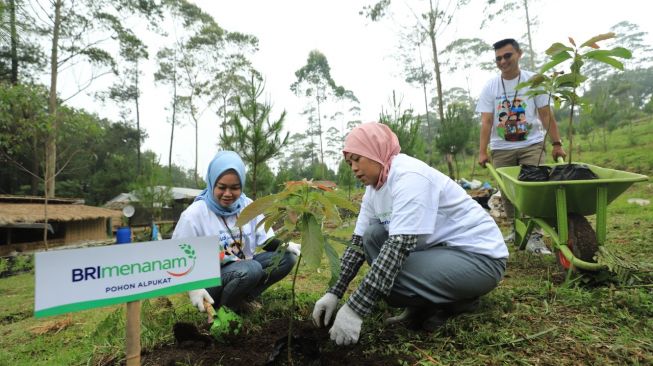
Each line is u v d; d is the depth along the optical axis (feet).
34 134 27.37
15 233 36.88
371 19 49.83
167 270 4.38
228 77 102.42
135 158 106.83
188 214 7.55
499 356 5.29
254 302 8.25
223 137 17.02
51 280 3.65
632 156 47.03
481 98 13.01
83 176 91.61
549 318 6.57
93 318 9.61
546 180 9.11
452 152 35.45
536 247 11.35
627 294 7.01
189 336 6.25
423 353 5.56
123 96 101.55
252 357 5.75
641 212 20.01
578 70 8.82
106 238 45.44
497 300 7.34
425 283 6.08
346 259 6.85
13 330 9.30
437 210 6.04
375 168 6.29
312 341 5.59
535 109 12.32
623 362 5.06
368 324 6.72
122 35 58.70
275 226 16.29
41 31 49.70
